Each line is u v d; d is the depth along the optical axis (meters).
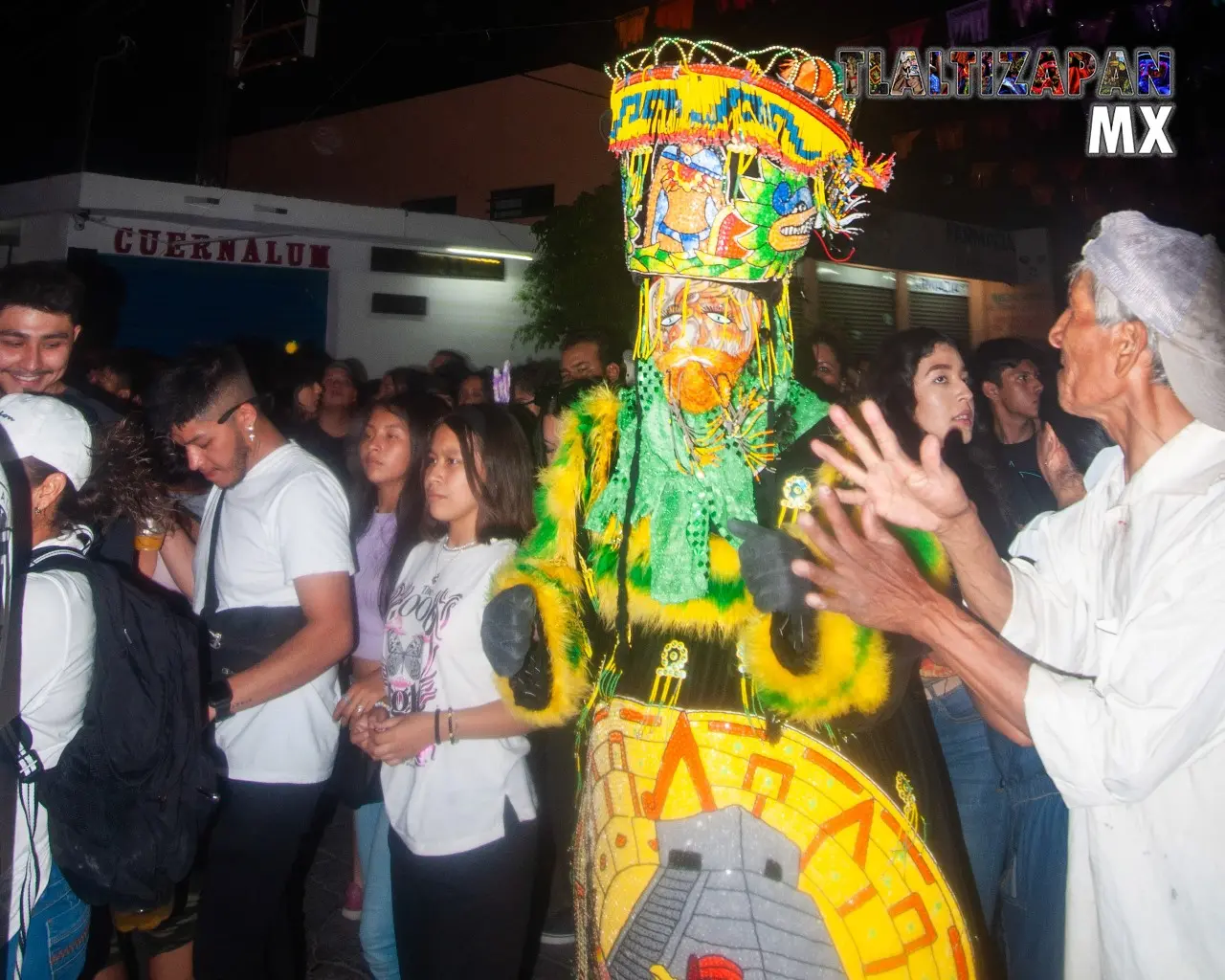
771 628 1.56
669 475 1.67
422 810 2.29
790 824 1.53
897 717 1.65
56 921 2.03
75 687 2.00
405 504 2.77
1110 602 1.56
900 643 1.55
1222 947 1.39
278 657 2.51
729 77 1.62
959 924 1.58
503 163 16.55
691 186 1.64
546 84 16.12
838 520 1.42
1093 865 1.52
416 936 2.31
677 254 1.64
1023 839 2.30
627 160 1.76
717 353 1.65
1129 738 1.34
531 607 1.80
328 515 2.63
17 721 1.89
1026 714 1.41
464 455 2.43
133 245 11.26
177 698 2.13
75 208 10.87
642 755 1.61
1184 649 1.34
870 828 1.54
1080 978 1.58
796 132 1.64
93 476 2.20
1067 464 2.51
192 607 2.83
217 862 2.56
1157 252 1.43
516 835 2.31
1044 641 1.60
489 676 2.33
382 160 17.91
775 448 1.69
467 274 13.09
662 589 1.62
